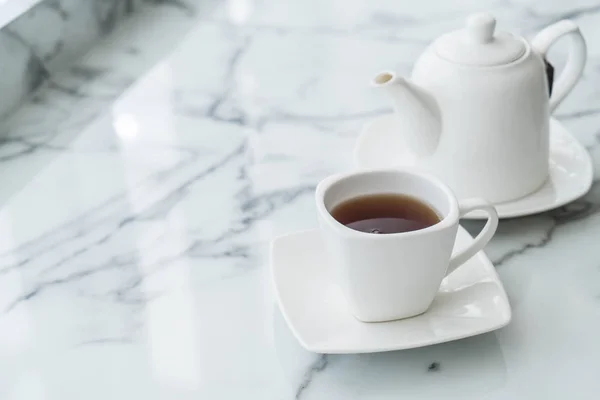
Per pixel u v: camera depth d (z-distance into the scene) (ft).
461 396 2.52
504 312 2.63
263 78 3.81
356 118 3.52
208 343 2.66
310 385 2.56
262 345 2.65
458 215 2.56
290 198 3.13
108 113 3.60
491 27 2.91
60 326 2.72
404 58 3.93
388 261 2.54
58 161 3.34
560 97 3.10
